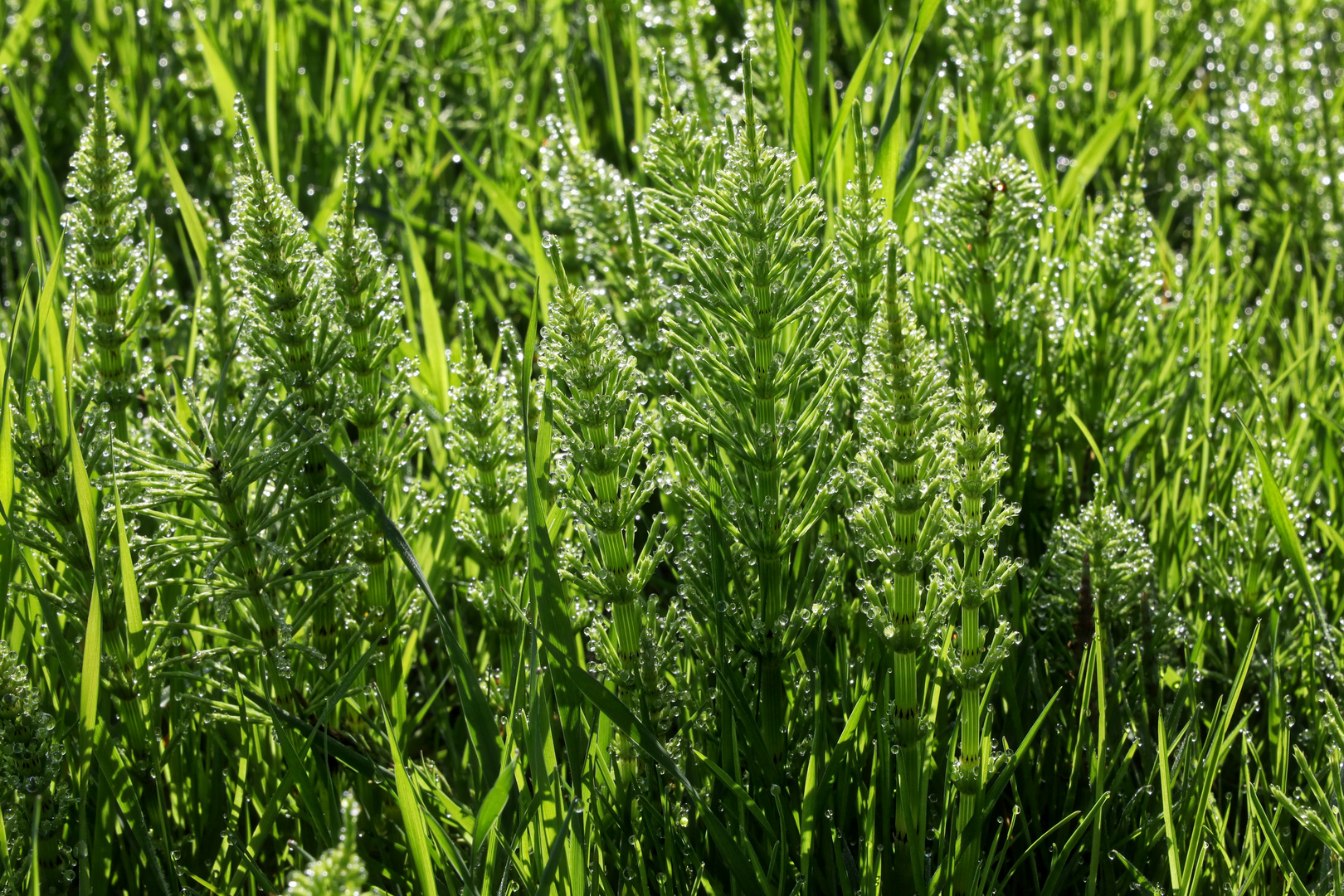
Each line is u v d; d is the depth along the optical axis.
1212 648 2.45
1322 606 2.20
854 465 1.97
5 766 1.62
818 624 1.95
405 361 2.10
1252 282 3.63
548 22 4.59
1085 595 2.12
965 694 1.69
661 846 1.86
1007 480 2.54
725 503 1.86
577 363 1.67
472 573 2.65
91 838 1.91
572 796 1.59
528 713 1.82
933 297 2.78
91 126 1.98
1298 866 1.96
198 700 1.89
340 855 1.26
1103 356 2.73
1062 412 2.74
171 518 1.91
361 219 3.62
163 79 4.30
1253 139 4.02
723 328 1.93
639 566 1.81
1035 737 2.08
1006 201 2.55
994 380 2.59
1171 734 2.05
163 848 1.86
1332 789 1.84
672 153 2.45
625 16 4.35
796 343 1.82
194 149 4.36
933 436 1.60
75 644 2.06
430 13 5.05
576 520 1.82
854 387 2.17
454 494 2.46
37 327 1.92
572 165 2.86
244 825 2.05
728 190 1.73
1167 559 2.54
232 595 1.88
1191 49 4.77
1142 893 1.88
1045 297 2.77
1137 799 1.89
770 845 1.80
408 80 4.87
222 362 2.47
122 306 2.16
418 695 2.39
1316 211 3.82
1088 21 4.84
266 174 1.88
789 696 1.98
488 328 3.43
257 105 4.13
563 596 1.67
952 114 3.46
